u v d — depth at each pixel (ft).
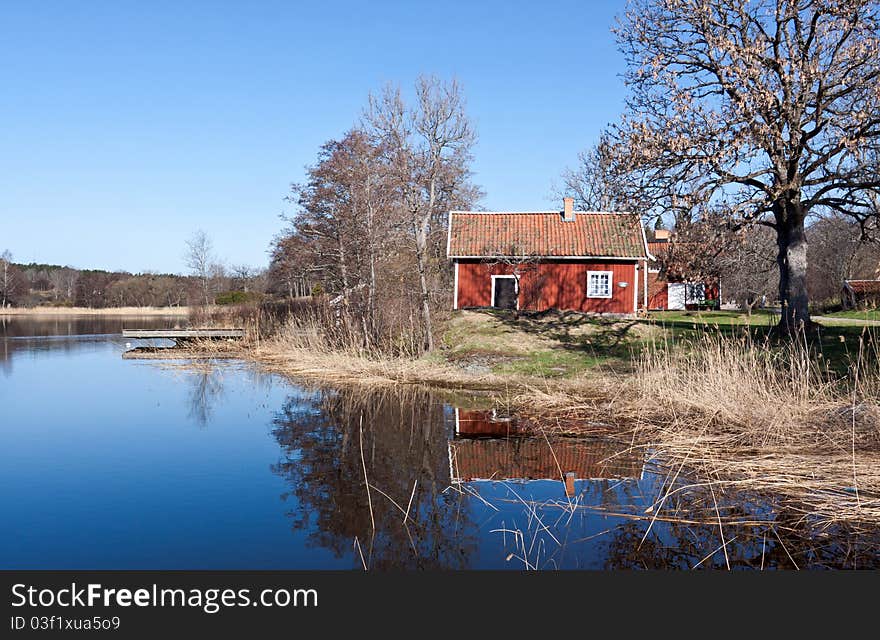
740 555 19.11
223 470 28.66
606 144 59.11
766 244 103.86
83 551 19.66
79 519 22.31
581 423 37.93
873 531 20.65
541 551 19.65
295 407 45.03
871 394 34.83
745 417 33.12
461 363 61.31
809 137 53.78
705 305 132.16
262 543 20.17
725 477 26.27
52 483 26.63
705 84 57.93
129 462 30.07
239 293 187.01
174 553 19.51
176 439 35.06
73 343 104.63
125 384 57.52
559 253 95.09
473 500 24.47
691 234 55.26
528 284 95.86
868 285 117.39
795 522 21.57
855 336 56.08
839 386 39.22
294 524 21.84
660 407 38.17
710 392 36.81
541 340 67.62
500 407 43.83
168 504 23.97
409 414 41.98
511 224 102.47
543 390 47.34
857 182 55.62
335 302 81.41
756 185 58.08
